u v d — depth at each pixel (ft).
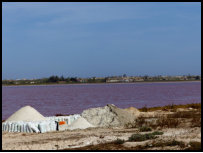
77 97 315.99
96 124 88.22
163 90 480.64
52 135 69.77
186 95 320.91
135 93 392.68
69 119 90.68
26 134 72.79
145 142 54.19
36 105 213.66
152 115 108.06
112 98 286.46
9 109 187.52
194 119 83.35
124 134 65.92
